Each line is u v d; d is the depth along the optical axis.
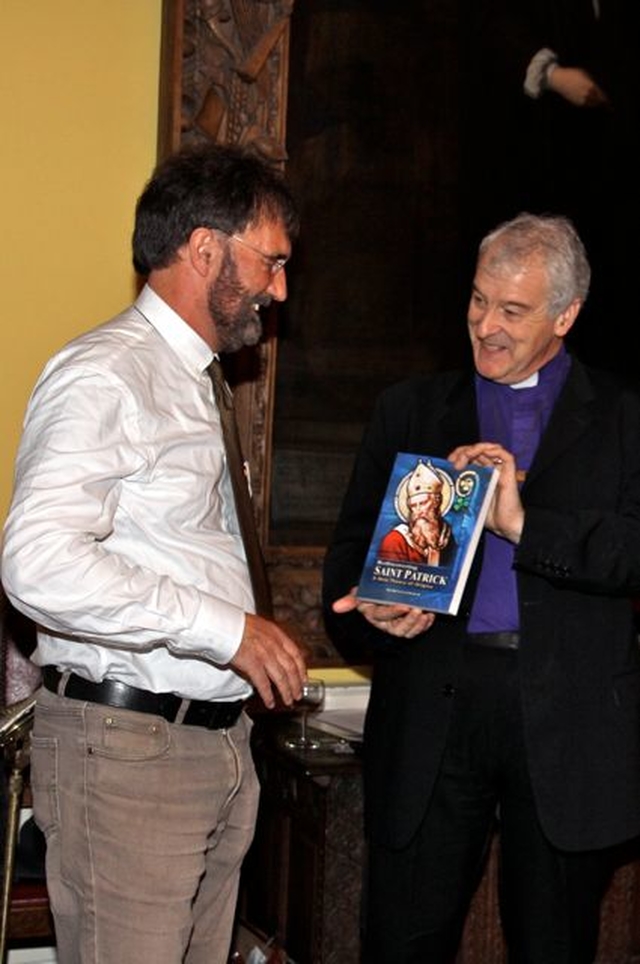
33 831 3.19
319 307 3.60
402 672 2.70
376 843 2.68
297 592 3.62
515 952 2.70
